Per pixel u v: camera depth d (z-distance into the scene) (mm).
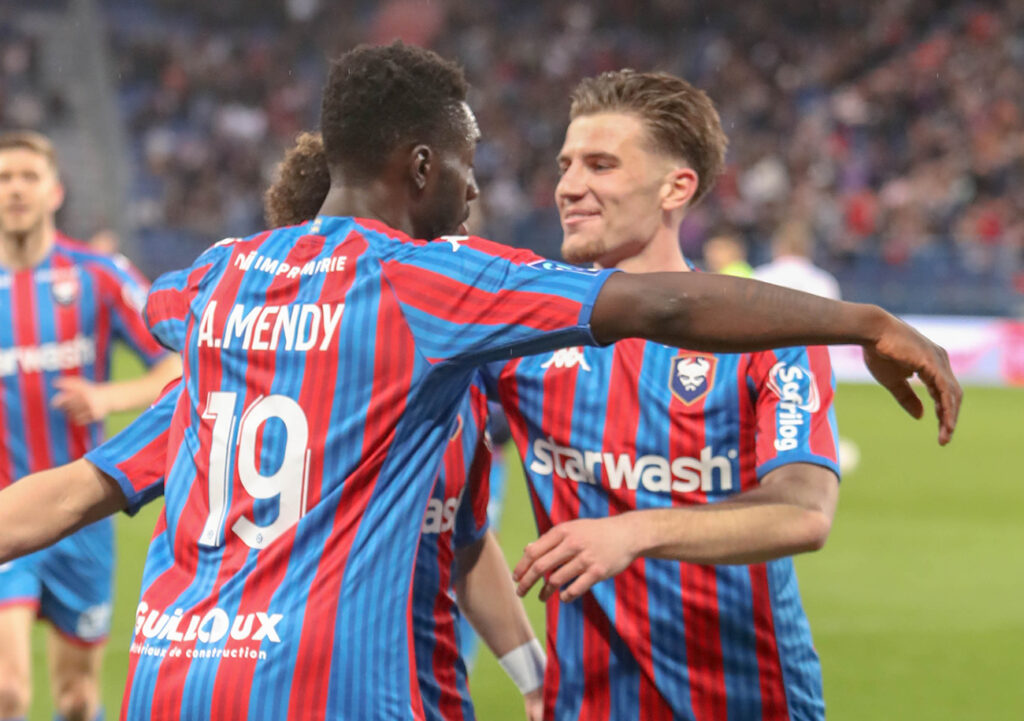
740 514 6738
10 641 12344
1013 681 16922
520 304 6043
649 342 7938
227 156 77938
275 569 6039
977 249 62812
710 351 6094
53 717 14984
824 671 17344
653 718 7957
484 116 81188
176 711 6000
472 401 7891
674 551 6551
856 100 79312
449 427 6449
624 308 5969
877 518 28312
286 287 6391
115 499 7098
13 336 13992
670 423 7852
